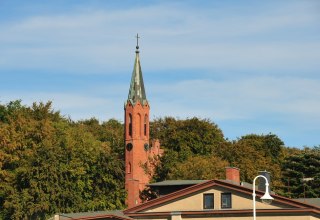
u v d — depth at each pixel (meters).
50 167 107.88
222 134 150.88
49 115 139.12
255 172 124.62
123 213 73.38
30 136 117.81
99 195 111.56
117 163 115.56
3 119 133.50
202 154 143.12
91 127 164.12
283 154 143.50
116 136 160.50
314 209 67.62
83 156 112.75
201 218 70.31
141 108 150.12
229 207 70.06
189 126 147.00
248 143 142.00
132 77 152.88
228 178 79.75
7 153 114.06
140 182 145.38
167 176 119.62
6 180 109.56
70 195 107.38
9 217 107.25
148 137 149.88
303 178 115.62
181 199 71.50
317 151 127.12
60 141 114.25
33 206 105.19
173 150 139.62
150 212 71.75
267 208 68.75
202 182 74.44
